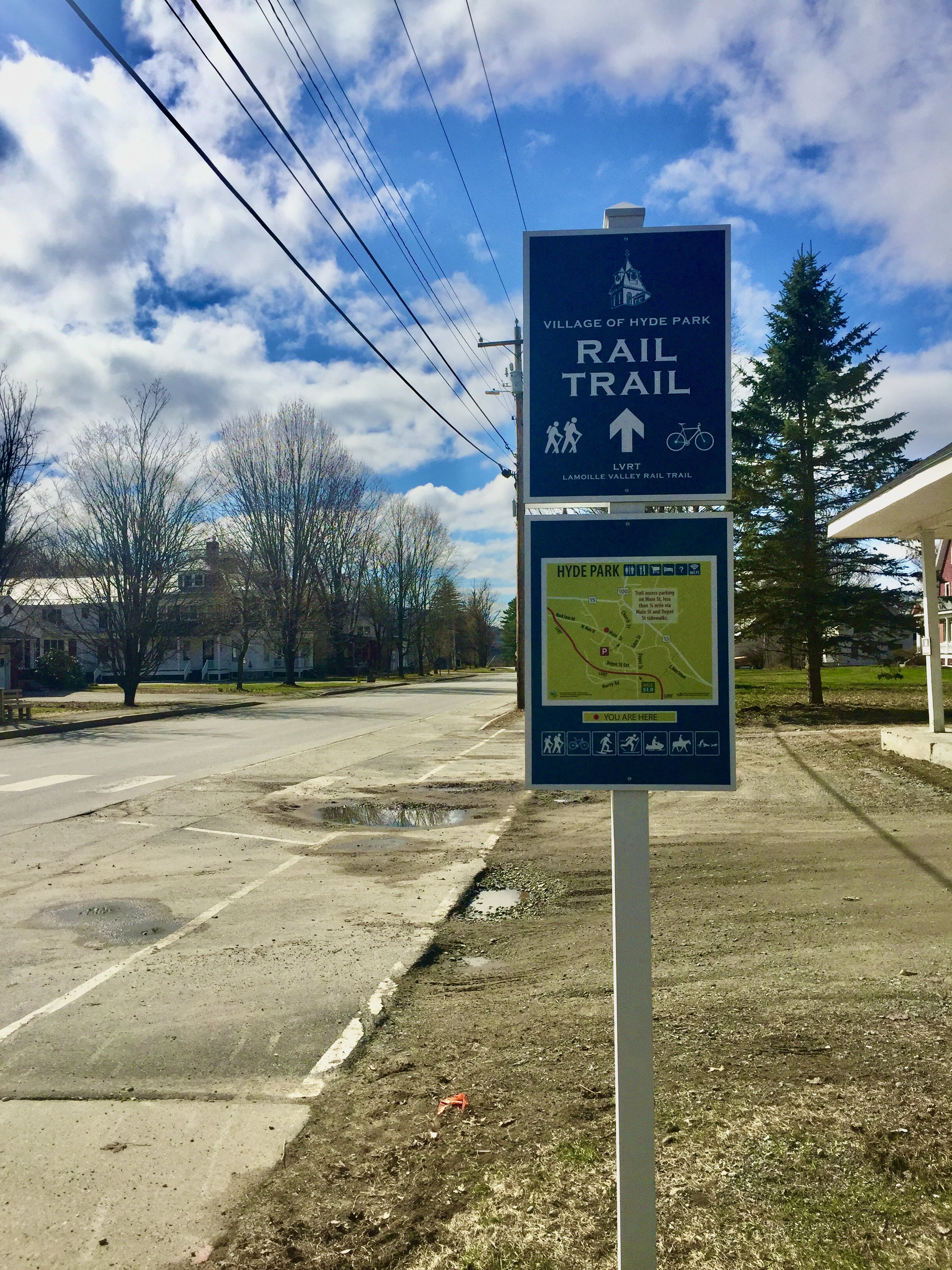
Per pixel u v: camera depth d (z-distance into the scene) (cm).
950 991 468
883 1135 324
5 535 2708
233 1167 328
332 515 5662
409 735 2177
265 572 5184
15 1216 299
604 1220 284
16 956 583
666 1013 451
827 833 890
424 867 830
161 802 1191
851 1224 277
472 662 12519
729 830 922
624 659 264
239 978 538
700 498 265
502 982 530
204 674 6512
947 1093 354
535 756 265
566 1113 354
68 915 677
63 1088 395
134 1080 402
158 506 3425
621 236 271
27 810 1130
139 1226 293
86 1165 331
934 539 1380
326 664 7381
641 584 264
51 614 4816
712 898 680
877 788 1102
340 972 549
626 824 259
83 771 1499
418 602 8406
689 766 261
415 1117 361
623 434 268
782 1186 296
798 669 4284
